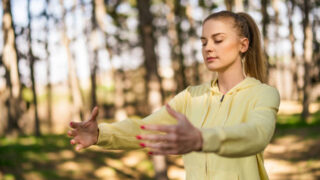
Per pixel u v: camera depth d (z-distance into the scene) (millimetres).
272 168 10523
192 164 1479
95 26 18016
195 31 24000
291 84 27812
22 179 9375
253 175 1396
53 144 12555
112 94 26688
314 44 26422
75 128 1400
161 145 898
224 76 1491
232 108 1409
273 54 24312
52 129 21812
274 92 1342
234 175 1390
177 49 24328
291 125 15312
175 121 1571
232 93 1431
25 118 17016
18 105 14086
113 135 1454
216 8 23266
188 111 1559
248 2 22234
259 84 1401
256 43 1633
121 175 10641
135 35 26344
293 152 11594
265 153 12117
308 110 15875
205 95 1525
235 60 1472
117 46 27391
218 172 1408
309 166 10000
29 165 10250
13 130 14039
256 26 1631
